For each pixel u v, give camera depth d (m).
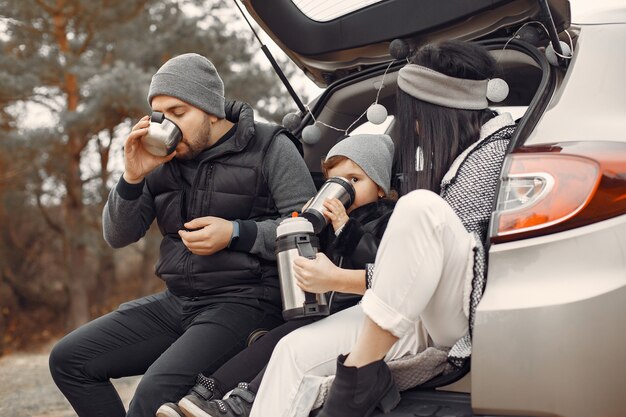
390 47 2.71
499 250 1.83
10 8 15.00
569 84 2.08
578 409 1.71
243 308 2.57
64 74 15.06
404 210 1.90
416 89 2.27
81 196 16.73
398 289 1.89
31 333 18.34
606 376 1.72
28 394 5.68
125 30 15.59
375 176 2.55
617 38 2.15
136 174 2.64
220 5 16.06
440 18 2.59
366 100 3.13
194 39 15.38
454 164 2.21
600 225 1.78
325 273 2.17
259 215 2.70
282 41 3.08
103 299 20.03
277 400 2.11
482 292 1.88
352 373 1.91
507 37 2.57
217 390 2.34
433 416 1.88
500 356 1.76
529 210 1.82
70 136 15.66
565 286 1.74
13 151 14.77
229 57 15.59
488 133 2.23
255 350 2.42
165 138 2.52
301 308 2.21
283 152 2.70
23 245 18.80
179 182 2.71
